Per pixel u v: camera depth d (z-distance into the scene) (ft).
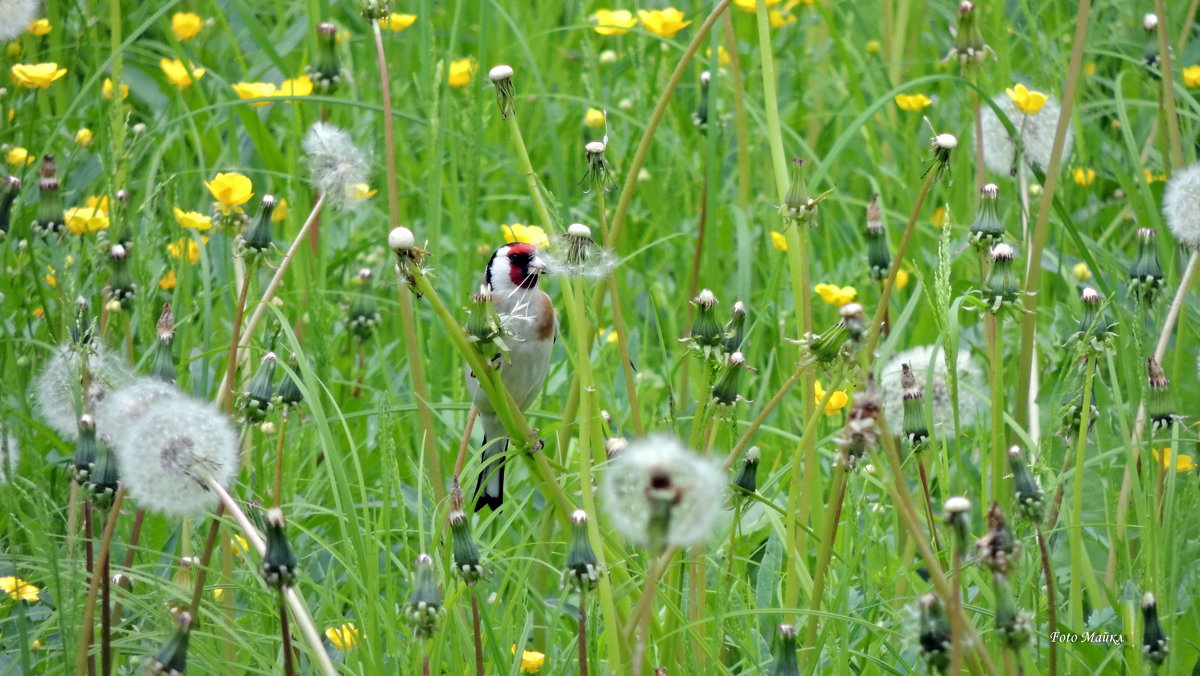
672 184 41.45
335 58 28.27
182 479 16.67
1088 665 21.11
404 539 20.56
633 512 12.96
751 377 33.32
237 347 19.76
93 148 36.11
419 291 17.15
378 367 33.06
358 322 30.83
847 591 20.58
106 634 18.10
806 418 22.86
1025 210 28.37
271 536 15.96
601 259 18.81
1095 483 25.91
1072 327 30.17
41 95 39.19
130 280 26.58
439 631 19.79
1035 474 21.13
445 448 29.17
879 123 43.91
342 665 20.24
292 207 31.73
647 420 31.07
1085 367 23.38
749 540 25.80
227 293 33.78
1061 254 31.76
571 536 16.78
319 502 26.84
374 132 40.47
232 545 23.06
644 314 38.32
